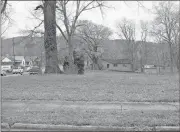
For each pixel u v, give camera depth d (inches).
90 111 304.8
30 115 285.0
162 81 579.2
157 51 2987.2
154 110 310.0
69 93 430.9
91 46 2500.0
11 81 603.8
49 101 370.9
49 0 895.7
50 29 890.7
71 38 1348.4
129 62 3193.9
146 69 2952.8
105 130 239.5
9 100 380.2
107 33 2581.2
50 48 887.1
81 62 956.6
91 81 582.2
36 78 650.8
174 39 2502.5
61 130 241.8
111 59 3299.7
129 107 328.5
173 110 309.6
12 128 248.5
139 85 515.5
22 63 3806.6
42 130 242.4
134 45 3048.7
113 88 479.2
